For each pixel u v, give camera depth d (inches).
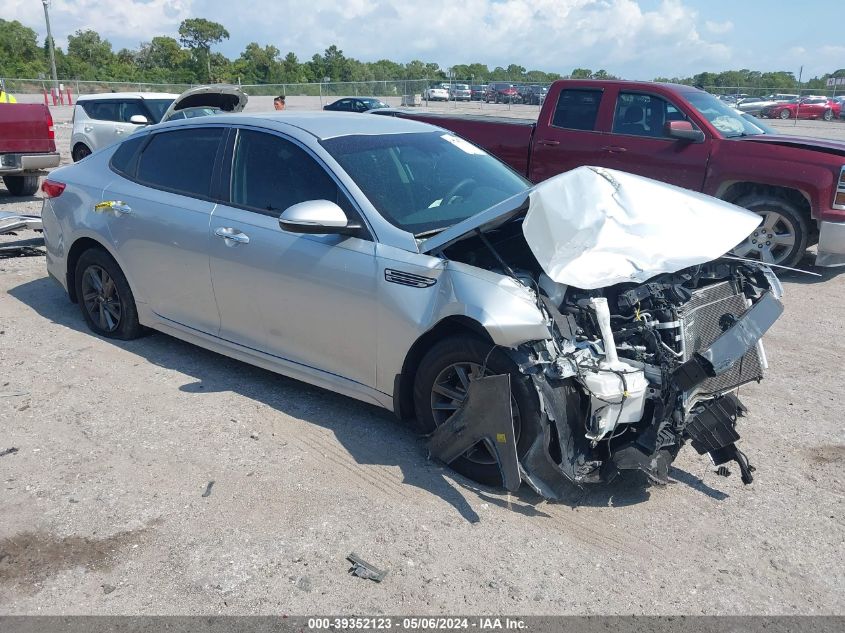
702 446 140.6
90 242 215.8
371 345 156.8
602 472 137.4
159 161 202.1
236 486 144.2
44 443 158.7
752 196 312.7
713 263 159.6
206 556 124.1
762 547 130.3
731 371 153.7
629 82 333.7
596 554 127.3
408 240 152.1
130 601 113.9
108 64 2819.9
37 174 436.8
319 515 135.5
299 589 116.9
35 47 2716.5
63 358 203.8
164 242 192.1
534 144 353.4
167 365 200.7
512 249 158.7
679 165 319.0
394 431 167.2
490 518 136.3
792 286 301.4
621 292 144.9
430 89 1529.3
